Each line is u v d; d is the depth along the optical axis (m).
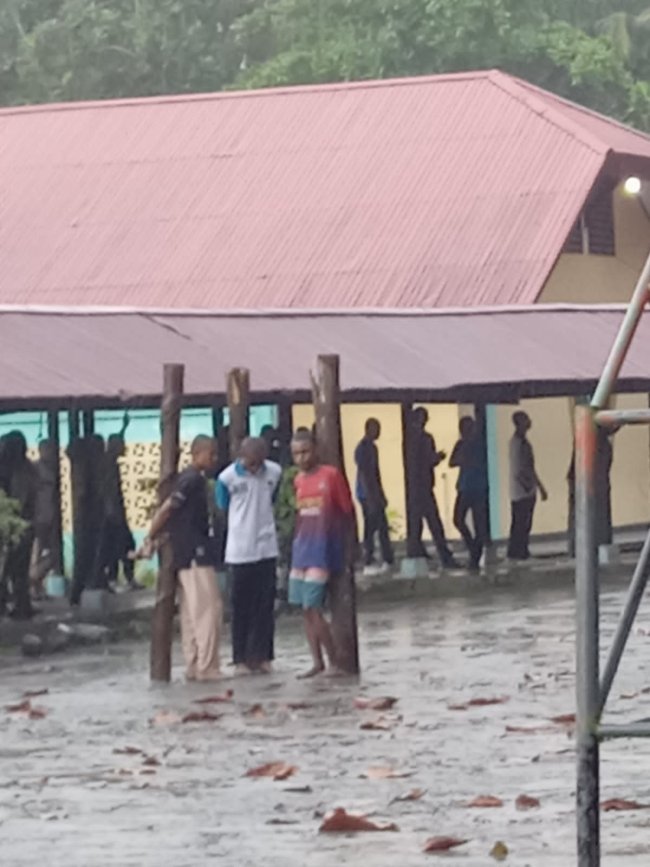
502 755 12.89
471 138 35.00
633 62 56.12
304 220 34.25
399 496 33.44
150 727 14.71
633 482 37.53
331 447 17.75
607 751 12.91
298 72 48.94
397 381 25.66
